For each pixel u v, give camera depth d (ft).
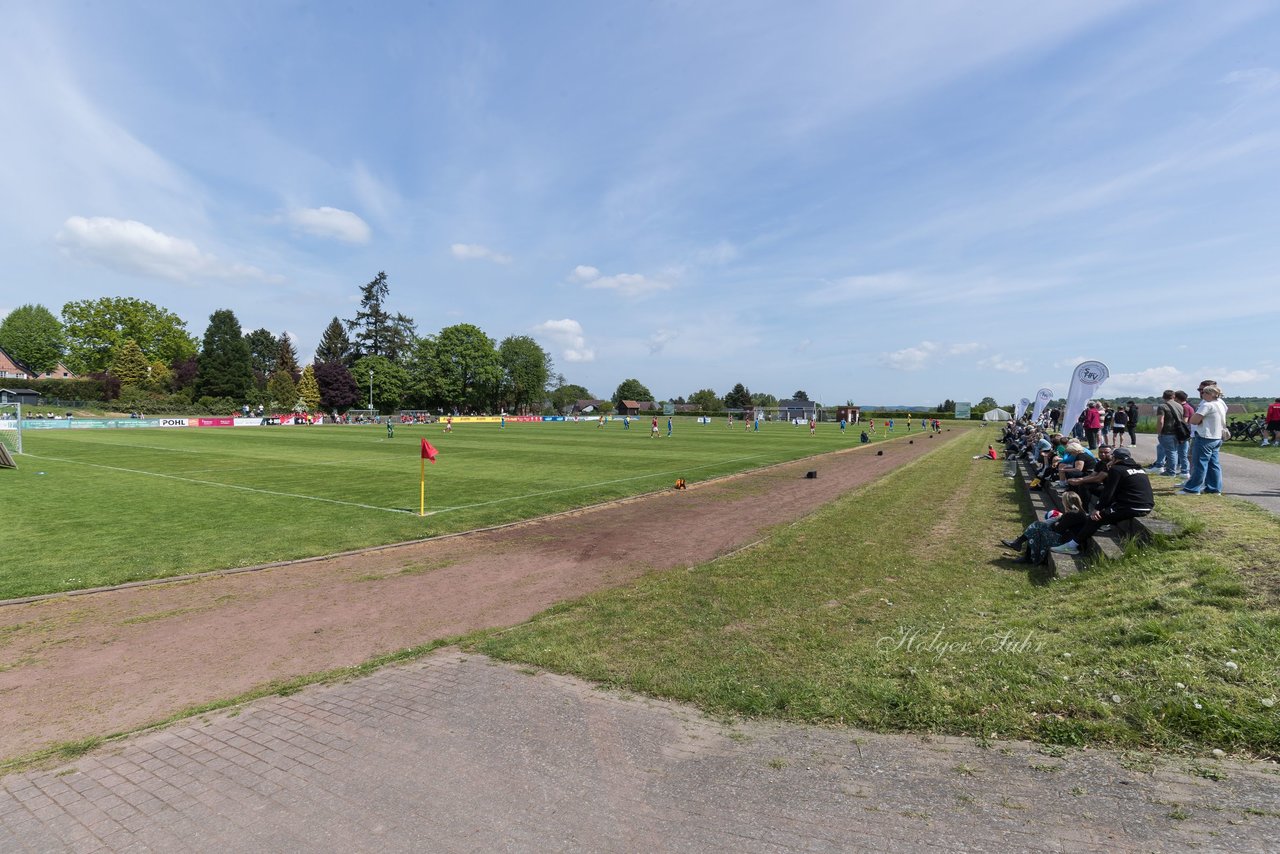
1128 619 17.56
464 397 361.10
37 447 112.57
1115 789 10.45
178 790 12.32
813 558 31.24
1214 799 9.95
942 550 32.91
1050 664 15.40
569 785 11.67
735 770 11.93
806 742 12.90
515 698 15.90
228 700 17.06
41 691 18.20
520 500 54.70
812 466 89.45
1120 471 27.20
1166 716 12.30
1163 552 23.21
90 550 35.60
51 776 13.16
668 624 21.45
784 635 19.92
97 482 64.75
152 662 20.30
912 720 13.37
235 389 303.27
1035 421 93.61
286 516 46.29
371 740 13.94
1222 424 34.63
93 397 270.87
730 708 14.75
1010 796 10.49
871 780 11.30
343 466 82.99
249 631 23.15
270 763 13.16
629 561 33.71
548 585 29.17
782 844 9.59
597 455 105.29
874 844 9.45
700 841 9.79
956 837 9.51
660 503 54.54
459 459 95.71
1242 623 15.55
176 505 50.72
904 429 255.50
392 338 390.01
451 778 12.14
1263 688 12.69
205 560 33.55
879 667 16.42
